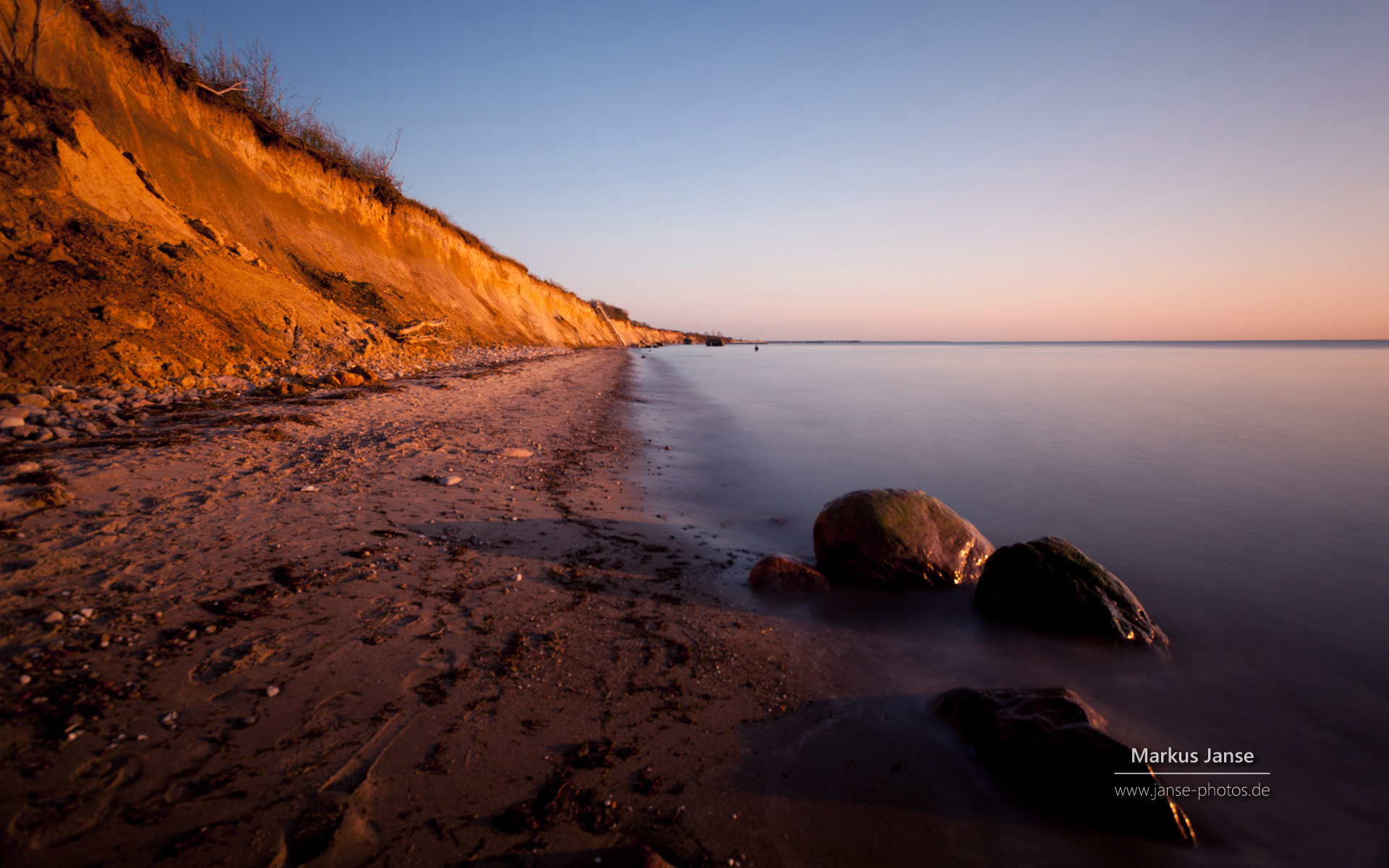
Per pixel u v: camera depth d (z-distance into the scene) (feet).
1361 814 8.14
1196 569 17.43
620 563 15.15
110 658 8.60
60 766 6.57
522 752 7.85
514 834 6.57
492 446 26.81
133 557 11.75
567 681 9.59
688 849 6.66
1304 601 15.25
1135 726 10.07
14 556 11.01
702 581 14.73
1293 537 20.06
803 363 143.64
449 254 95.09
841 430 41.11
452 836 6.45
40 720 7.19
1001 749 8.33
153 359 28.25
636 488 23.48
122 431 19.95
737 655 11.13
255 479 17.38
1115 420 45.98
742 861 6.59
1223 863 7.26
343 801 6.71
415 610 11.25
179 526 13.46
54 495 13.52
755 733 8.84
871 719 9.49
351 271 67.56
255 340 36.88
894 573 15.12
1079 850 7.21
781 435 38.63
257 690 8.39
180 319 31.86
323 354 41.42
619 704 9.15
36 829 5.82
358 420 27.07
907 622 13.38
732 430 40.47
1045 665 11.78
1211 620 14.17
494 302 108.47
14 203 28.19
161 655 8.84
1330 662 12.28
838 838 7.04
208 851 5.90
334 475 18.89
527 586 13.04
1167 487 26.22
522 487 20.98
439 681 9.18
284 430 22.97
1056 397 63.05
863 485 26.30
